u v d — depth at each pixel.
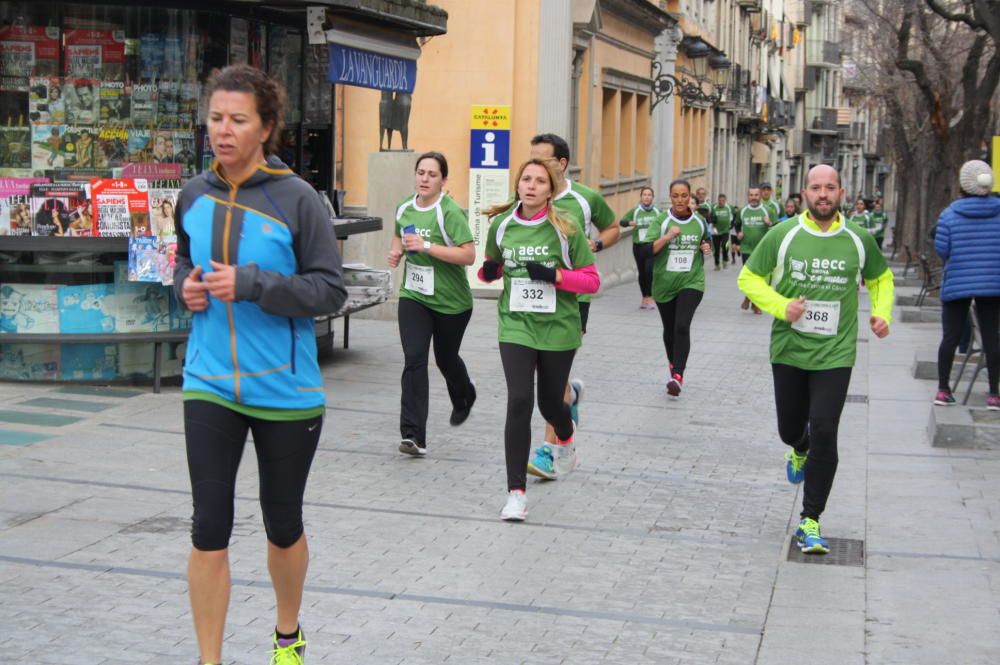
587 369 13.76
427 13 13.36
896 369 14.41
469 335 16.02
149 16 10.72
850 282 6.72
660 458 9.19
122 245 10.34
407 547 6.67
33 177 10.59
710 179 49.22
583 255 7.33
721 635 5.50
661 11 32.31
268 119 4.30
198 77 10.99
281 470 4.38
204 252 4.30
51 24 10.52
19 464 8.02
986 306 10.77
